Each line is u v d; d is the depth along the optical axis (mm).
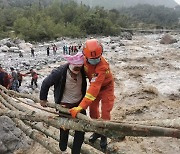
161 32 78938
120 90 18141
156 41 52531
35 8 78188
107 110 4520
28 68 25547
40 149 8406
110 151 5742
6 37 53312
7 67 25672
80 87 4508
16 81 16047
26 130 7238
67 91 4512
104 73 4195
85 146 6676
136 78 21609
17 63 27703
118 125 3715
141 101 15586
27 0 142875
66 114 4613
